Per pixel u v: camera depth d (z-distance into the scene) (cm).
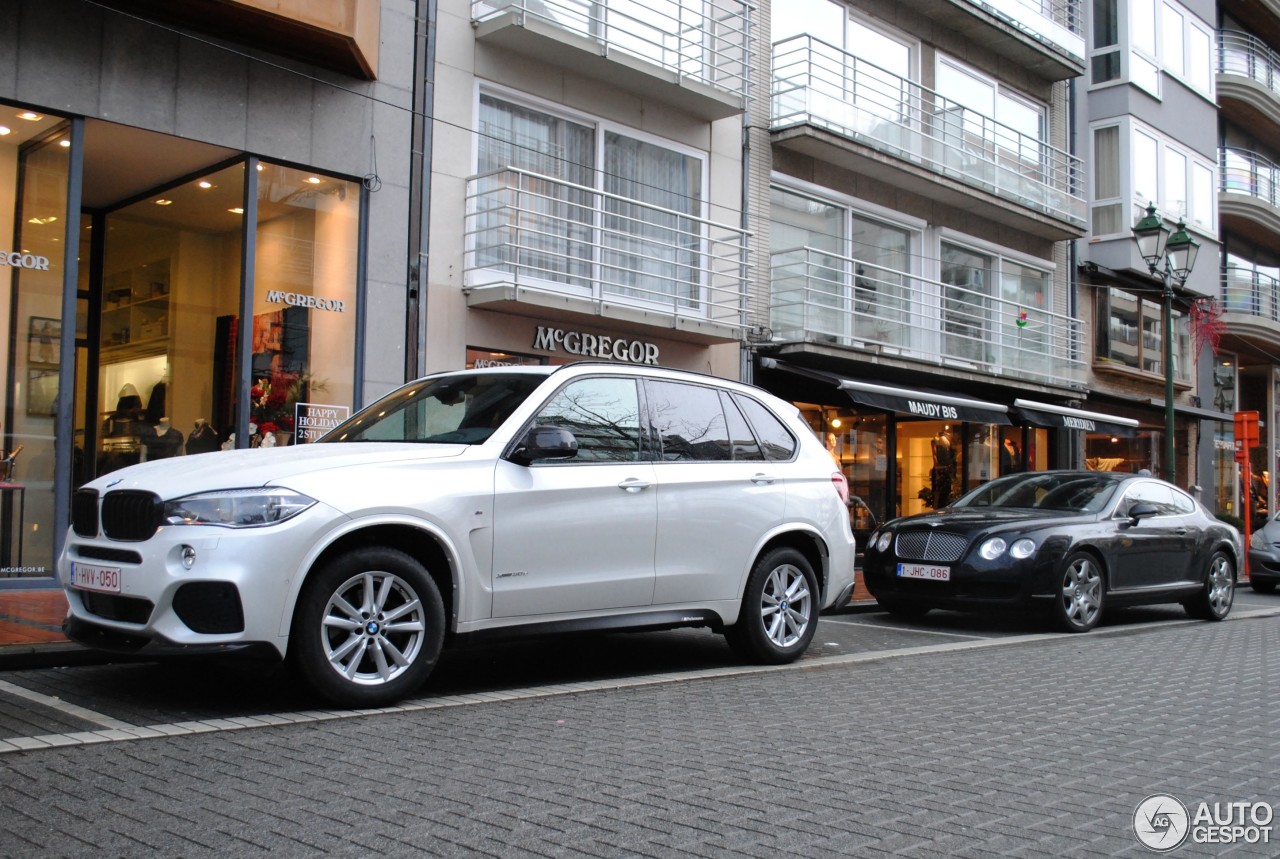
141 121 1041
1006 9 2114
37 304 1001
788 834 365
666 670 706
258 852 334
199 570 499
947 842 362
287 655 524
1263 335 2823
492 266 1322
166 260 1195
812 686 656
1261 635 1014
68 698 561
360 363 1193
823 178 1794
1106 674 739
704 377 734
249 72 1114
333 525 528
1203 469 2770
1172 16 2580
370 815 373
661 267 1540
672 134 1559
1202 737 539
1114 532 1040
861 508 1833
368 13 1162
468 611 579
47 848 335
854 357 1702
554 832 360
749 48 1600
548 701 586
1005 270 2184
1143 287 2505
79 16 1008
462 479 580
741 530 708
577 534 622
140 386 1208
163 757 445
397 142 1230
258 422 1120
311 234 1166
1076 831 379
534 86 1378
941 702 615
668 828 368
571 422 642
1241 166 2895
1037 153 2284
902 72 1969
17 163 991
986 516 1032
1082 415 2077
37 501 998
